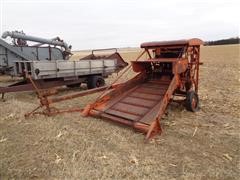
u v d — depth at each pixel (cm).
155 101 627
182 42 663
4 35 1352
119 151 455
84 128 575
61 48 1538
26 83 973
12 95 1027
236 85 1182
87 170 392
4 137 529
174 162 417
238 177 375
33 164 414
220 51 5962
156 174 380
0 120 645
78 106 823
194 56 731
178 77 649
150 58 755
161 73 751
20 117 665
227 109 743
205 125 601
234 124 609
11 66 1307
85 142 492
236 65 2497
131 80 741
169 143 493
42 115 677
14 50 1302
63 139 508
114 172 384
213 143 495
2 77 1631
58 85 999
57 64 965
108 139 507
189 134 543
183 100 744
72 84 1130
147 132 520
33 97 985
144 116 575
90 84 1134
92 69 1120
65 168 399
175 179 368
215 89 1077
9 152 458
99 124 604
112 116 617
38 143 493
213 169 395
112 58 1326
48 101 664
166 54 741
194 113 702
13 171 394
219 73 1747
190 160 423
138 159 425
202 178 372
